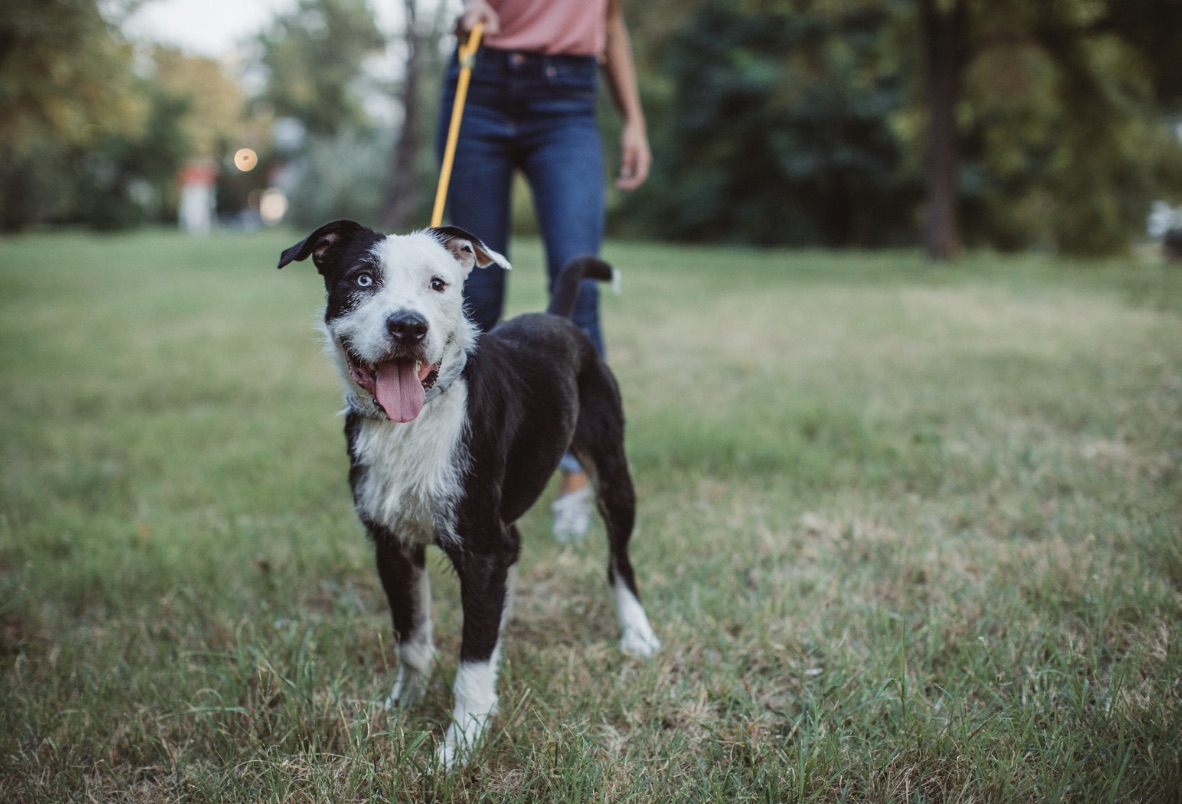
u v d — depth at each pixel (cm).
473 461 226
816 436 479
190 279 1460
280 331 880
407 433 223
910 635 264
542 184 362
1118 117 1717
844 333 775
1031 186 2555
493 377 241
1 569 352
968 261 1538
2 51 1330
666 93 2903
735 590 306
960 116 1784
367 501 231
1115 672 235
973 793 200
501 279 367
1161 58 1514
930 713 225
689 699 246
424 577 248
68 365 729
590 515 376
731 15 2473
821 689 241
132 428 534
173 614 307
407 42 1869
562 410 264
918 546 326
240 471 454
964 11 1470
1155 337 691
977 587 293
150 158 4078
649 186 2969
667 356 696
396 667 270
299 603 316
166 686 255
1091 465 397
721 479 416
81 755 227
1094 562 296
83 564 339
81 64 1455
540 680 253
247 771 214
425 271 228
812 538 348
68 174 3675
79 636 293
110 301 1148
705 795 203
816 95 2409
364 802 204
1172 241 3142
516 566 286
